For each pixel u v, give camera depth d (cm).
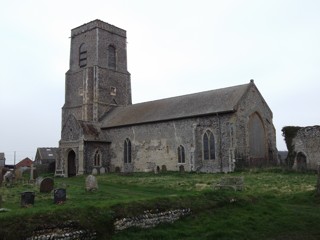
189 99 4025
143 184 2639
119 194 1997
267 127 3753
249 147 3459
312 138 3369
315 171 3061
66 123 4375
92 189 2089
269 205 1581
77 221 1041
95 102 4791
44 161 7206
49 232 974
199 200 1466
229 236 1146
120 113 4678
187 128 3653
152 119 3969
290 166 3388
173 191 2192
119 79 5191
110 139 4428
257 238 1141
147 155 3994
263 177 2700
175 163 3712
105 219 1104
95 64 4894
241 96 3475
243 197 1619
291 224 1296
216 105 3550
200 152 3544
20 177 3162
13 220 949
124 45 5375
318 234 1180
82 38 5131
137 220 1192
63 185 2402
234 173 3108
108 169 4350
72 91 5131
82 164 4066
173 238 1127
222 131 3384
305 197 1783
